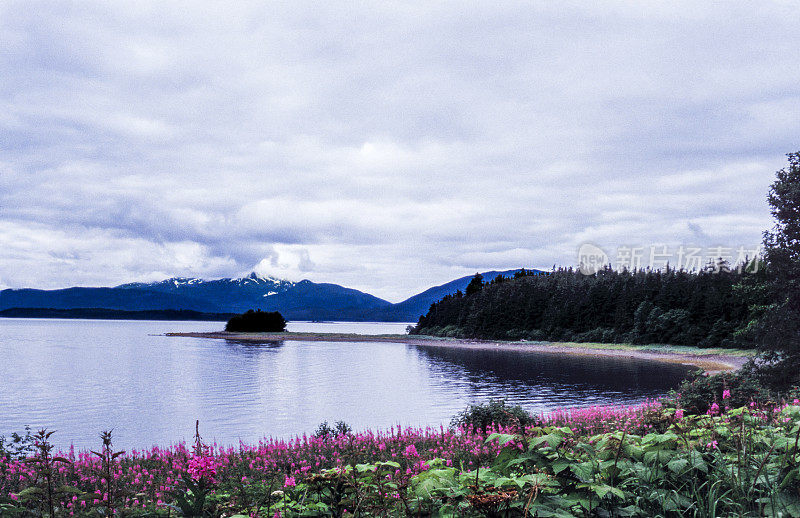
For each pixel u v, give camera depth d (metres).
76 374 61.53
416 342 142.25
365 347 122.25
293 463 12.18
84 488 8.81
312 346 126.75
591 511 3.87
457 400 38.84
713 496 3.83
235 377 58.25
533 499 3.67
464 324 157.00
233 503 4.65
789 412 5.45
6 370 65.81
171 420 32.22
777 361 22.30
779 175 24.34
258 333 188.12
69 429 29.62
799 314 22.53
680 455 4.41
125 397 43.06
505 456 4.36
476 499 3.60
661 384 47.09
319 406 37.22
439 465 4.75
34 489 4.78
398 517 4.16
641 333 102.94
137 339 156.12
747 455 4.54
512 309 137.25
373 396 42.25
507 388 45.66
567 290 131.62
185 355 93.88
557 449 4.31
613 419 15.60
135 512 4.70
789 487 3.89
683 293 102.31
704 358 74.56
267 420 31.72
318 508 4.30
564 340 118.75
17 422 32.09
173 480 8.22
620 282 117.94
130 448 23.58
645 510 4.06
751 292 28.23
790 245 23.83
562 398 38.34
